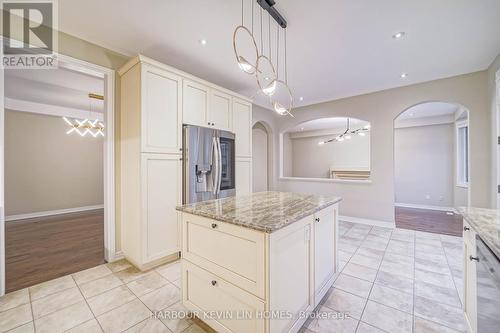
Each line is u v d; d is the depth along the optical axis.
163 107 2.43
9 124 4.53
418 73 3.25
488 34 2.27
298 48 2.55
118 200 2.60
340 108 4.48
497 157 2.79
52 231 3.77
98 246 3.06
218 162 2.89
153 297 1.88
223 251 1.39
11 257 2.70
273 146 5.53
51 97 4.36
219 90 3.10
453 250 2.90
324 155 8.62
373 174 4.08
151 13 1.96
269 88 1.93
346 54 2.69
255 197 2.10
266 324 1.19
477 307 1.21
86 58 2.37
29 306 1.76
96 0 1.79
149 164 2.32
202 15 1.99
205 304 1.50
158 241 2.41
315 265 1.69
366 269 2.38
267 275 1.18
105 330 1.52
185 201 2.62
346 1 1.80
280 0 1.79
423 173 6.03
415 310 1.72
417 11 1.92
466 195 5.15
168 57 2.77
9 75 3.31
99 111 5.46
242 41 2.41
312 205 1.71
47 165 5.00
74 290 1.98
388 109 3.91
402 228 3.90
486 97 3.10
